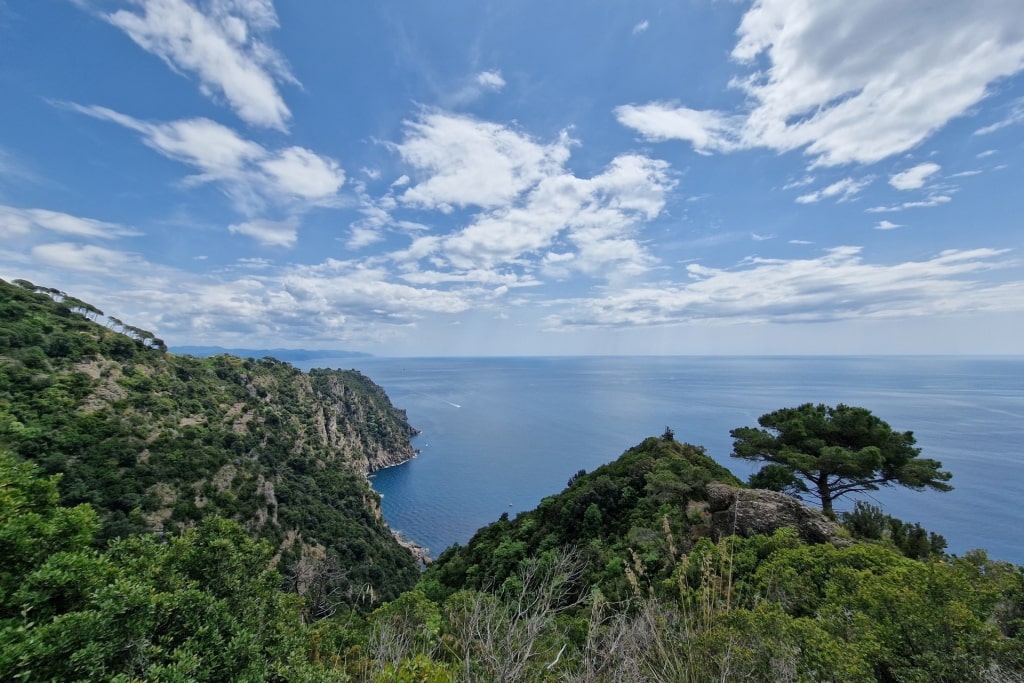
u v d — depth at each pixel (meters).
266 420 77.44
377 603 48.88
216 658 6.47
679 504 23.89
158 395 60.59
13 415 39.50
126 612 6.05
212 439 56.91
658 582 10.36
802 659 6.02
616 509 27.97
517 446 165.62
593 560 17.38
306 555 49.38
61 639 5.31
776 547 12.63
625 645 5.33
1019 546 60.34
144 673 5.68
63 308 66.56
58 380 48.56
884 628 6.36
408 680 5.84
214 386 77.38
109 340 66.12
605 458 148.12
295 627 9.46
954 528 66.94
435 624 10.55
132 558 8.01
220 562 8.52
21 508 7.36
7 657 4.92
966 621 5.92
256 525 47.69
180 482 44.94
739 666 5.73
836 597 7.94
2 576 6.25
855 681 5.57
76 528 7.56
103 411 47.53
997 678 5.33
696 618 7.27
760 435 28.36
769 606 7.50
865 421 25.33
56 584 6.22
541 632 5.80
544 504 36.91
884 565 9.70
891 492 85.31
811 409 28.06
